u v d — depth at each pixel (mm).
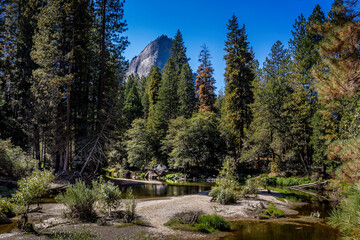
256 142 34156
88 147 23922
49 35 23375
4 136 30141
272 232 9773
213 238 8867
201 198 16719
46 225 9062
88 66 27312
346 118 21250
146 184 28672
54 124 23734
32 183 9016
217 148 42344
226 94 40812
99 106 25344
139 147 42875
